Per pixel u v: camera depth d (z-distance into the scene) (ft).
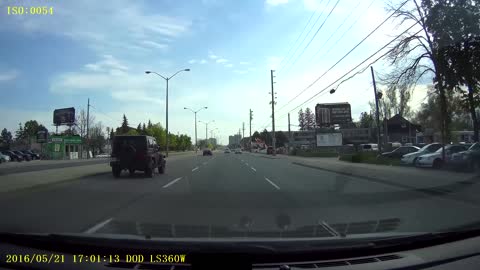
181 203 40.04
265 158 183.62
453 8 66.59
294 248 15.33
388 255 16.38
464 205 39.37
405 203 40.50
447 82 72.13
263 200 42.22
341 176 76.23
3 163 175.32
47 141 261.65
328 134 233.14
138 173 87.45
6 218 31.78
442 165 81.92
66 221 30.30
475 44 67.26
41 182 62.03
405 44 77.51
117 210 35.68
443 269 15.52
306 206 37.81
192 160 161.27
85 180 69.46
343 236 17.95
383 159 114.93
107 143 384.47
